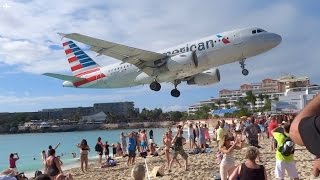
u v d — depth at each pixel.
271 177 12.71
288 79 174.12
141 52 26.58
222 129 14.95
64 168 25.00
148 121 195.12
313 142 1.27
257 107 145.12
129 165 21.41
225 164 9.15
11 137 144.88
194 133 26.31
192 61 25.31
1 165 39.00
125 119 197.00
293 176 9.30
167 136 16.09
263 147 23.98
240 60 26.47
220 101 165.50
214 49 25.75
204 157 20.92
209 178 13.81
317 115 1.32
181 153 15.75
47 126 190.62
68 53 32.53
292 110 94.88
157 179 14.38
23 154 50.25
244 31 25.86
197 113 160.62
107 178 17.45
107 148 26.61
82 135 132.00
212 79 28.39
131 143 21.39
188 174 14.98
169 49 27.08
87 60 32.03
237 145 9.18
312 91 96.00
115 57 27.81
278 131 9.47
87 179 17.70
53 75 31.02
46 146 72.62
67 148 60.22
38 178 6.56
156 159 23.06
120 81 29.98
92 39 25.53
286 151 9.14
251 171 6.63
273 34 25.89
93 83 31.25
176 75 27.00
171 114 193.50
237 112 103.38
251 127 16.45
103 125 189.25
